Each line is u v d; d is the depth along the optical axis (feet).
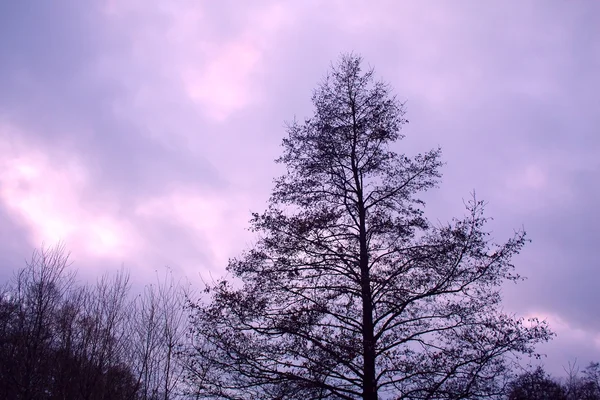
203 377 35.29
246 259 39.86
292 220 40.55
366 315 36.88
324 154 43.27
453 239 37.04
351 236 40.42
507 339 33.01
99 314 45.03
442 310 36.11
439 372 32.94
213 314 36.78
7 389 39.14
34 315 44.52
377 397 34.06
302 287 38.24
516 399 33.01
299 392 34.24
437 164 42.09
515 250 36.19
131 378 42.11
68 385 39.22
